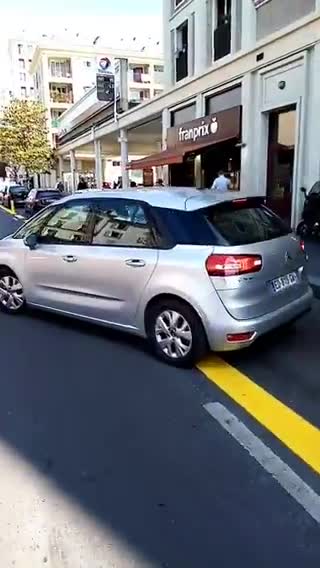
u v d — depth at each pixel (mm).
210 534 2467
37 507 2686
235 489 2807
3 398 3961
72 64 62656
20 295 6230
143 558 2320
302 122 11758
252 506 2664
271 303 4488
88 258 5145
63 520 2584
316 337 5285
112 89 26344
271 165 13820
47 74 62375
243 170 14453
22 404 3854
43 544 2418
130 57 61844
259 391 4031
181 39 19234
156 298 4605
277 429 3441
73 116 42906
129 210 4883
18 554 2355
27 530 2516
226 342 4266
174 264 4422
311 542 2406
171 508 2660
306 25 11227
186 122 18422
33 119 44906
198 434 3395
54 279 5602
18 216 24547
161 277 4504
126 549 2375
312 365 4547
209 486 2838
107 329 5652
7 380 4301
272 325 4469
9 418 3643
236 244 4297
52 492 2807
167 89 19859
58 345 5188
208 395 3982
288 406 3773
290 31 11758
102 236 5109
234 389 4074
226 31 15383
